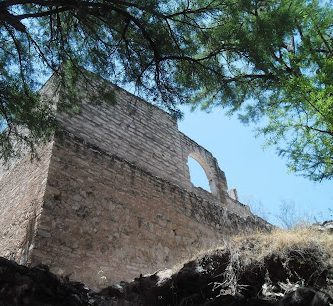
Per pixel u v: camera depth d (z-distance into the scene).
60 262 8.65
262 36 7.48
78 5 7.00
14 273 5.38
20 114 8.72
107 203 10.61
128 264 10.01
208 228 13.43
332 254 5.47
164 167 14.58
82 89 9.95
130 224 10.82
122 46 7.89
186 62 7.89
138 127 14.69
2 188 12.56
